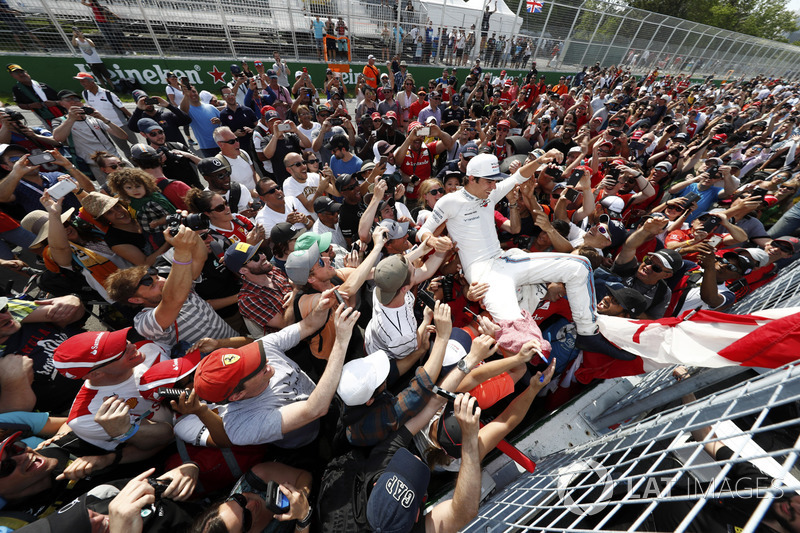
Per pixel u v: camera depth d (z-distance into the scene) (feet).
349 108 41.57
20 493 5.35
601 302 9.14
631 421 8.45
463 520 5.02
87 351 5.47
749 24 132.46
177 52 39.58
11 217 11.50
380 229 9.50
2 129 14.21
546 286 9.43
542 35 55.93
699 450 3.10
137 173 10.09
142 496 4.76
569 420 8.61
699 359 6.31
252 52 43.09
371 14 46.34
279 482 5.56
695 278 10.52
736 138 25.11
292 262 7.40
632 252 10.55
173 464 6.34
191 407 5.74
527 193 11.52
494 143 21.09
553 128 28.86
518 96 39.34
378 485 4.81
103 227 9.78
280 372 6.64
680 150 20.29
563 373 9.66
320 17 43.80
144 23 37.19
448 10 49.06
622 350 8.15
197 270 8.46
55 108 19.86
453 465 7.25
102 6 34.96
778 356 5.28
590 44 60.34
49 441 5.84
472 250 9.17
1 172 11.87
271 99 29.91
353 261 10.60
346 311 5.85
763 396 3.82
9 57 33.19
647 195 15.24
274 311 8.47
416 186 18.54
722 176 16.17
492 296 8.30
